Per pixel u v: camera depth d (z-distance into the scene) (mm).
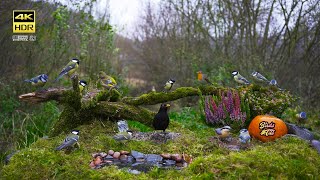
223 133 1904
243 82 2357
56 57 3352
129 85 4730
